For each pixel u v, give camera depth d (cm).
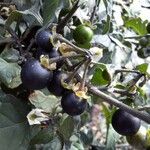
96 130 33
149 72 12
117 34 16
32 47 12
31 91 12
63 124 12
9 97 12
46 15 11
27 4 12
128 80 13
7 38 12
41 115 12
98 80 12
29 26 12
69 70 11
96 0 13
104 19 14
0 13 13
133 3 17
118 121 12
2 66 11
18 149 12
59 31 12
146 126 15
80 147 15
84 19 13
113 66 13
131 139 15
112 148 14
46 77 10
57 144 13
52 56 11
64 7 12
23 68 10
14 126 12
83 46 12
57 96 11
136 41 17
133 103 12
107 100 11
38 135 12
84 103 11
